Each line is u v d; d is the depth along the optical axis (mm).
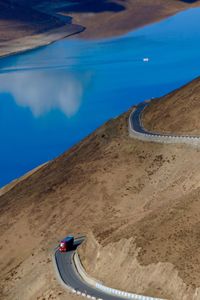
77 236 109500
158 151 121625
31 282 95875
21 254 112250
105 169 124062
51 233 114188
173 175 113688
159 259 78000
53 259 98188
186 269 74312
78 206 118250
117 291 80500
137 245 82188
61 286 88000
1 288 101062
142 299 76688
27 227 118875
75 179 125750
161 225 84062
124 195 116062
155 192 112750
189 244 77875
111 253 85875
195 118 125000
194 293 71188
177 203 89375
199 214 83000
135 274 79938
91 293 82938
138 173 119500
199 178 106812
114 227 94125
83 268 90812
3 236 119688
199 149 114625
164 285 75500
